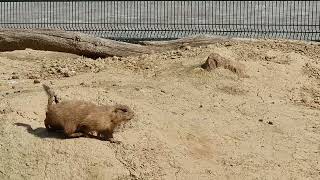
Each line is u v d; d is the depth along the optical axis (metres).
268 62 16.67
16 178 11.02
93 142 11.51
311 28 24.80
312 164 12.09
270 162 12.05
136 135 12.00
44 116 12.53
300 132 13.26
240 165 11.85
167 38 23.61
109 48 19.64
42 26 27.33
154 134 12.10
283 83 15.62
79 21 27.73
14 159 11.30
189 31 24.20
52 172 11.04
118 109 11.57
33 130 11.90
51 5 29.20
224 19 26.22
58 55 20.56
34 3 29.31
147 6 27.14
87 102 11.73
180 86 14.91
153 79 15.57
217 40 19.34
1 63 19.12
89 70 17.09
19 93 14.16
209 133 12.79
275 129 13.29
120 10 28.25
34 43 20.36
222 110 13.88
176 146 12.03
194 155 11.99
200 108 13.84
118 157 11.38
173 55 17.45
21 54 20.64
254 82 15.47
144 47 19.55
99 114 11.49
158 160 11.52
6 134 11.77
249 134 13.01
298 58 17.16
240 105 14.23
